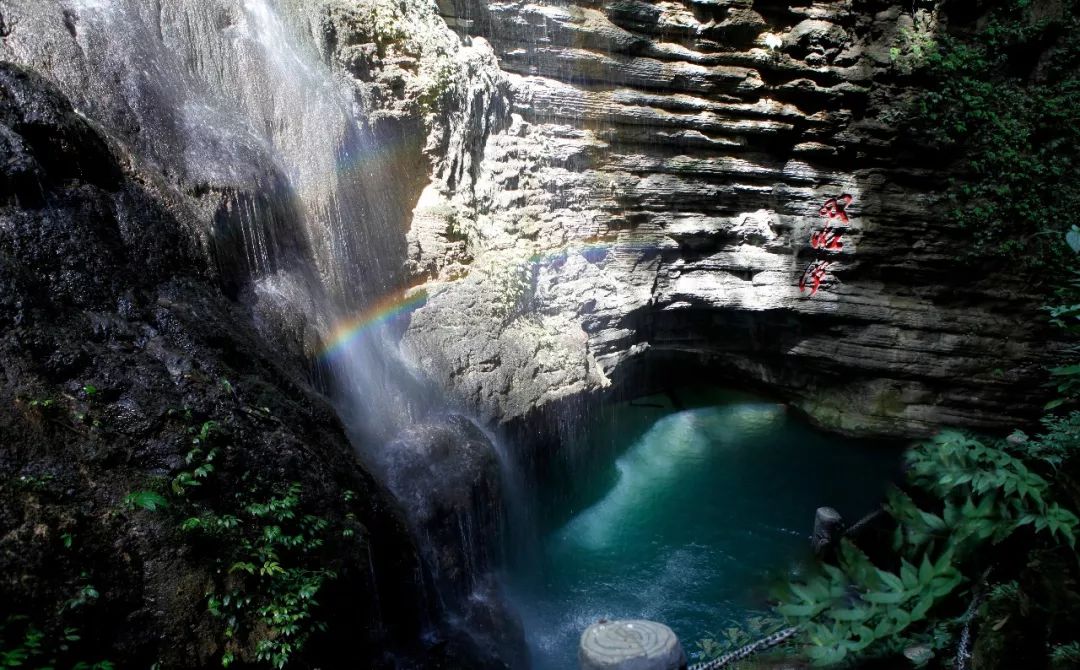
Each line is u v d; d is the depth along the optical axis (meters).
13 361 4.55
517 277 11.20
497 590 8.86
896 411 15.69
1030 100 14.49
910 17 14.55
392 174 10.26
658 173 14.01
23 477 4.18
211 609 4.46
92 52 6.79
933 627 4.68
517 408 10.48
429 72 10.54
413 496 8.15
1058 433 4.52
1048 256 14.36
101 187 6.05
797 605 4.19
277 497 5.30
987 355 15.08
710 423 17.80
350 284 9.37
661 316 15.59
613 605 10.91
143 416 4.91
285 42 8.90
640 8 12.74
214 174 7.23
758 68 13.95
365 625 5.68
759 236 15.06
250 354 6.34
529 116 12.68
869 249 15.14
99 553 4.23
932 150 14.87
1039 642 3.97
